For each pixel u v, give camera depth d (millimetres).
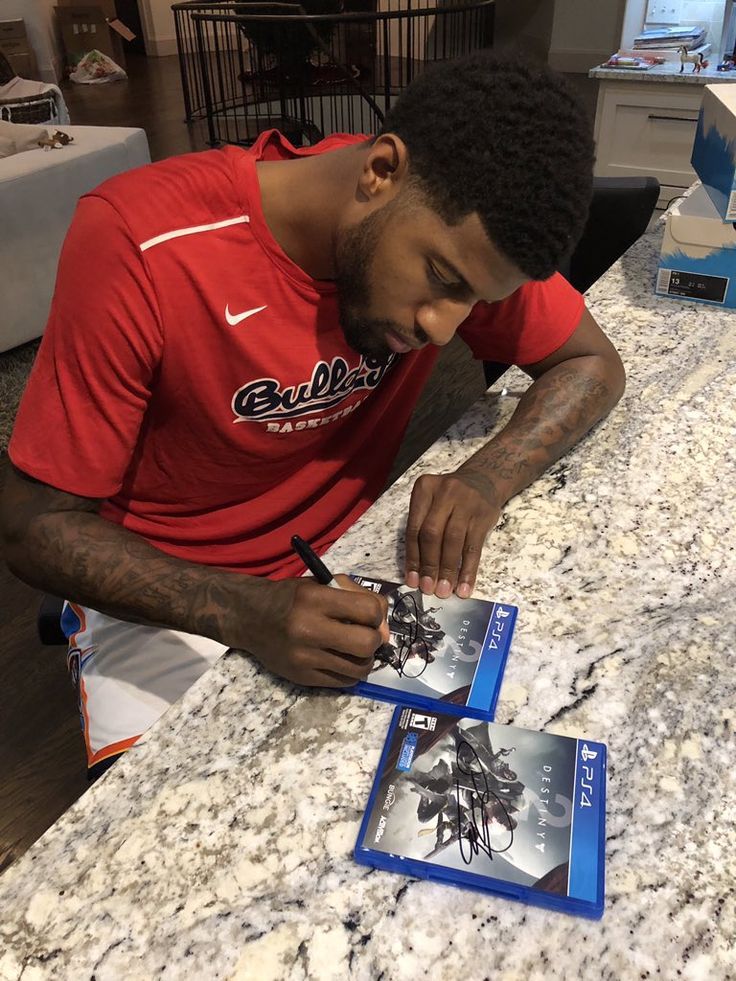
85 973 511
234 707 699
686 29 3707
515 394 1184
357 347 847
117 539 866
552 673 721
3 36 6664
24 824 1550
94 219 842
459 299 740
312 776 634
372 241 737
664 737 661
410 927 533
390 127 735
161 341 873
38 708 1803
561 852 566
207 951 522
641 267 1524
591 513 927
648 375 1184
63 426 860
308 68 6285
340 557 879
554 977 507
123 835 592
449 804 598
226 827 596
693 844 582
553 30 7656
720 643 749
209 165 874
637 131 3514
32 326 3066
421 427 2641
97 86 7977
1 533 897
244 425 987
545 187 660
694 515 919
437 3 6844
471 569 836
